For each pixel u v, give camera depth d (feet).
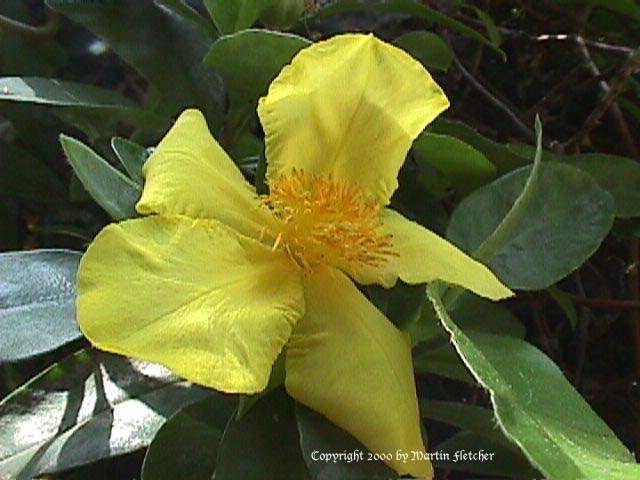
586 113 0.68
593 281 0.65
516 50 0.70
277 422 0.42
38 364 0.58
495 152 0.54
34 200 0.64
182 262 0.40
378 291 0.47
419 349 0.47
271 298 0.42
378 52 0.44
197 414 0.45
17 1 0.70
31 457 0.42
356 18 0.69
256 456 0.41
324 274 0.44
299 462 0.41
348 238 0.44
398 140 0.45
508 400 0.36
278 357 0.42
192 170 0.43
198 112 0.46
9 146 0.63
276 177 0.45
